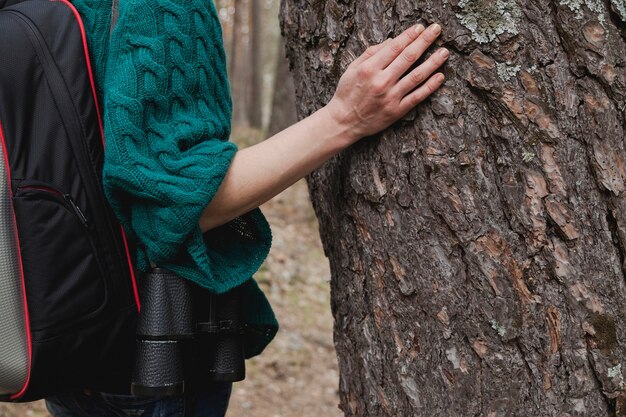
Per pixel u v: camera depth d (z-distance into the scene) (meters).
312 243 7.04
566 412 1.22
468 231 1.24
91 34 1.28
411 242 1.30
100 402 1.43
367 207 1.37
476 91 1.22
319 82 1.42
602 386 1.21
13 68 1.20
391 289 1.35
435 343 1.30
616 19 1.19
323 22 1.39
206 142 1.23
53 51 1.22
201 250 1.23
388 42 1.25
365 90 1.24
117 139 1.17
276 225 7.00
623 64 1.19
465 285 1.26
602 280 1.21
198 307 1.33
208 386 1.45
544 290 1.22
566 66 1.19
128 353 1.33
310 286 5.99
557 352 1.22
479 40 1.20
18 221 1.17
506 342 1.24
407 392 1.34
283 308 5.36
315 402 4.33
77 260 1.20
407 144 1.28
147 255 1.27
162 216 1.19
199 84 1.25
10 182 1.17
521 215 1.21
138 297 1.28
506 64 1.20
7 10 1.28
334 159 1.44
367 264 1.39
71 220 1.19
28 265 1.18
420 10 1.24
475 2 1.20
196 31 1.25
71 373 1.29
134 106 1.17
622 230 1.20
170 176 1.18
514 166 1.21
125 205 1.23
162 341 1.24
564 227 1.20
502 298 1.23
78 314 1.21
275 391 4.34
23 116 1.19
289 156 1.27
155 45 1.20
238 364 1.37
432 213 1.27
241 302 1.43
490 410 1.25
